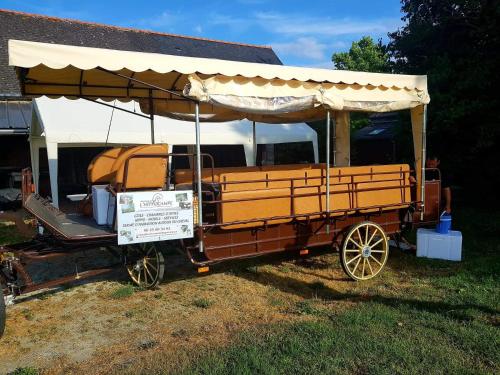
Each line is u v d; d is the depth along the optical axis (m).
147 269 5.90
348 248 6.26
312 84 5.64
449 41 10.62
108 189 5.22
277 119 8.72
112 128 9.99
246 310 5.09
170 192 4.98
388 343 3.96
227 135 11.07
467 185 11.39
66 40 16.50
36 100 9.88
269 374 3.44
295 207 5.68
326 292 5.65
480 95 9.43
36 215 4.99
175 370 3.63
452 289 5.50
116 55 4.63
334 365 3.58
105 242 5.00
